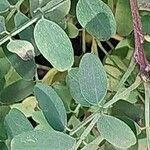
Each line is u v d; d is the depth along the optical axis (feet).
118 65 0.64
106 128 0.48
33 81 0.59
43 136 0.46
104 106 0.49
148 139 0.51
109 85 0.63
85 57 0.48
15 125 0.51
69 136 0.47
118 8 0.61
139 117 0.57
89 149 0.51
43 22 0.49
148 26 0.59
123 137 0.48
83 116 0.61
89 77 0.48
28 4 0.62
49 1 0.56
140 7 0.58
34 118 0.56
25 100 0.61
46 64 0.70
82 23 0.53
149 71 0.53
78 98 0.51
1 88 0.59
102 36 0.53
